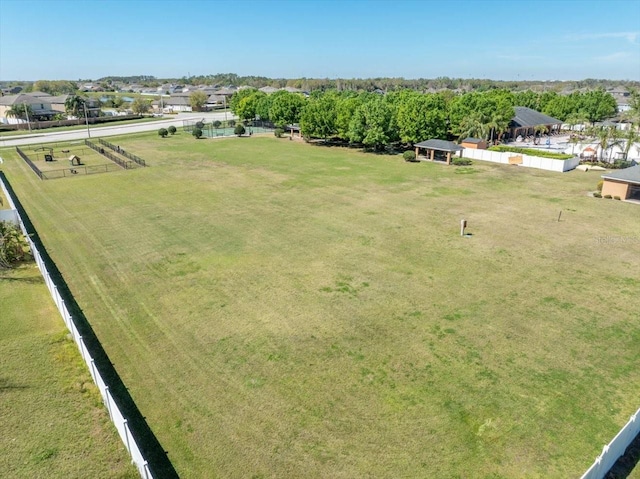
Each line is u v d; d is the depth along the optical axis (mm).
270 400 15469
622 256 27328
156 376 16719
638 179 37906
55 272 25562
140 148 69500
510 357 17719
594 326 19859
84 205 38906
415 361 17500
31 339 18828
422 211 36250
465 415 14742
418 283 23906
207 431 14125
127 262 26906
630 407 15055
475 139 61156
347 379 16500
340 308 21453
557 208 36938
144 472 11617
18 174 51875
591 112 83750
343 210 36656
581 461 12953
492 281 24078
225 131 89125
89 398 15422
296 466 12859
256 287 23641
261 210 36906
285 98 79438
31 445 13328
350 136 64375
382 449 13430
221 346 18547
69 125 102375
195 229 32500
